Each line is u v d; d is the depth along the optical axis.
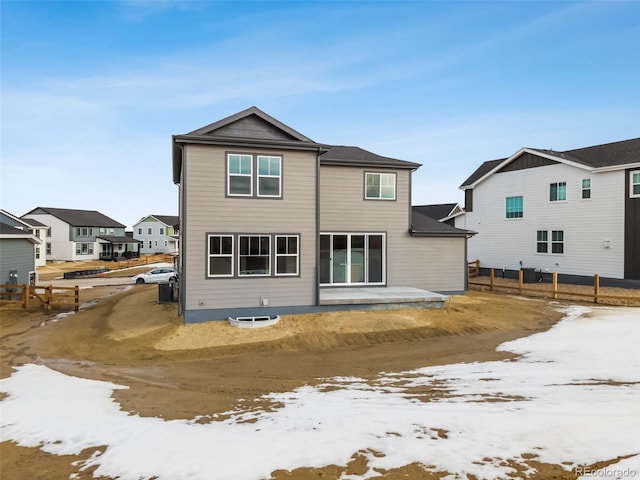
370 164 17.08
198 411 6.84
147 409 6.97
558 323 13.17
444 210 34.09
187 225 12.95
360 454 4.94
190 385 8.33
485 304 16.22
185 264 12.91
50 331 14.21
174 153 14.60
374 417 6.14
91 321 15.70
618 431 5.09
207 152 13.14
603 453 4.56
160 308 17.16
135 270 43.22
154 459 5.01
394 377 8.48
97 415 6.67
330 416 6.28
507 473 4.29
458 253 18.33
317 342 11.48
